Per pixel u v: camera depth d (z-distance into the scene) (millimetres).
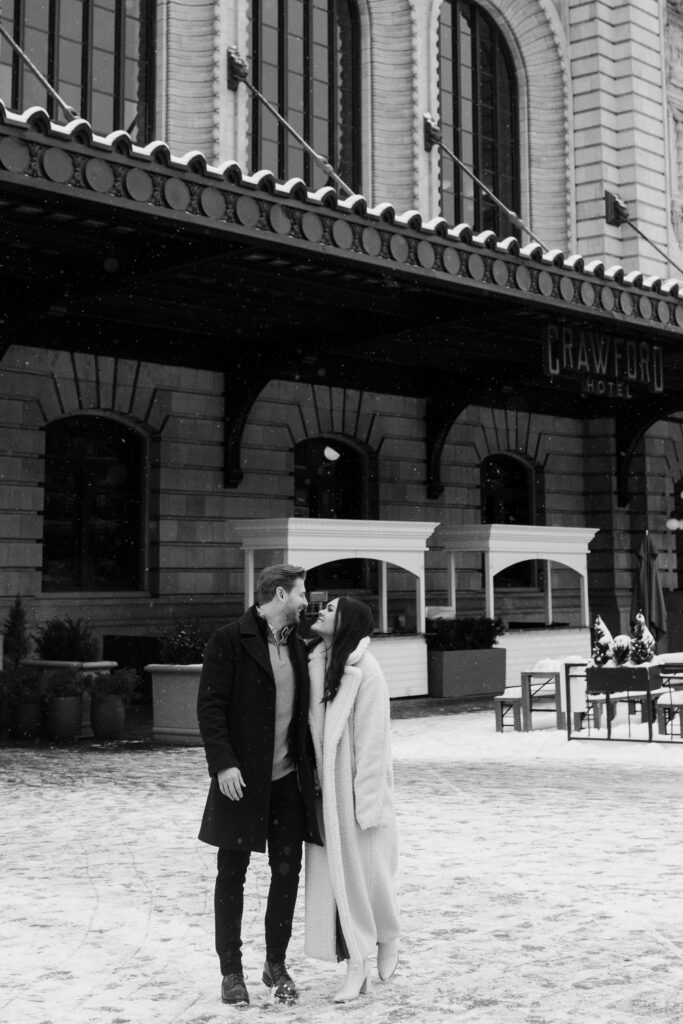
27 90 21094
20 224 15656
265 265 17953
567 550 25844
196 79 23125
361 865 5957
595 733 17156
